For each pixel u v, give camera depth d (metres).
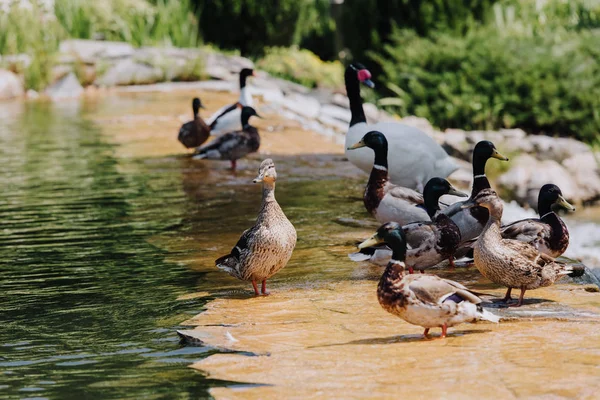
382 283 6.87
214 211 12.26
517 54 21.91
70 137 18.95
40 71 26.45
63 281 9.17
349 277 8.99
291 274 9.18
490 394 5.72
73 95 26.41
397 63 23.86
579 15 25.69
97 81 27.44
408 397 5.72
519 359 6.37
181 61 28.23
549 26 24.27
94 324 7.77
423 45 22.84
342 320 7.56
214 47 31.69
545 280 7.67
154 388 6.18
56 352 7.07
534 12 25.67
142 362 6.74
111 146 17.78
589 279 8.91
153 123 20.69
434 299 6.73
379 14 24.03
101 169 15.48
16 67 26.52
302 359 6.57
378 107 22.86
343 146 17.81
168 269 9.50
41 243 10.73
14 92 25.94
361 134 12.08
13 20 27.42
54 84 26.62
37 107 23.97
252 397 5.87
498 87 21.47
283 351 6.78
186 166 15.68
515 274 7.58
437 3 23.59
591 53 21.81
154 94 26.03
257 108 22.20
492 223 7.70
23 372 6.64
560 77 21.38
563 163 18.28
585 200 17.12
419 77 22.67
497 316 7.32
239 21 31.95
